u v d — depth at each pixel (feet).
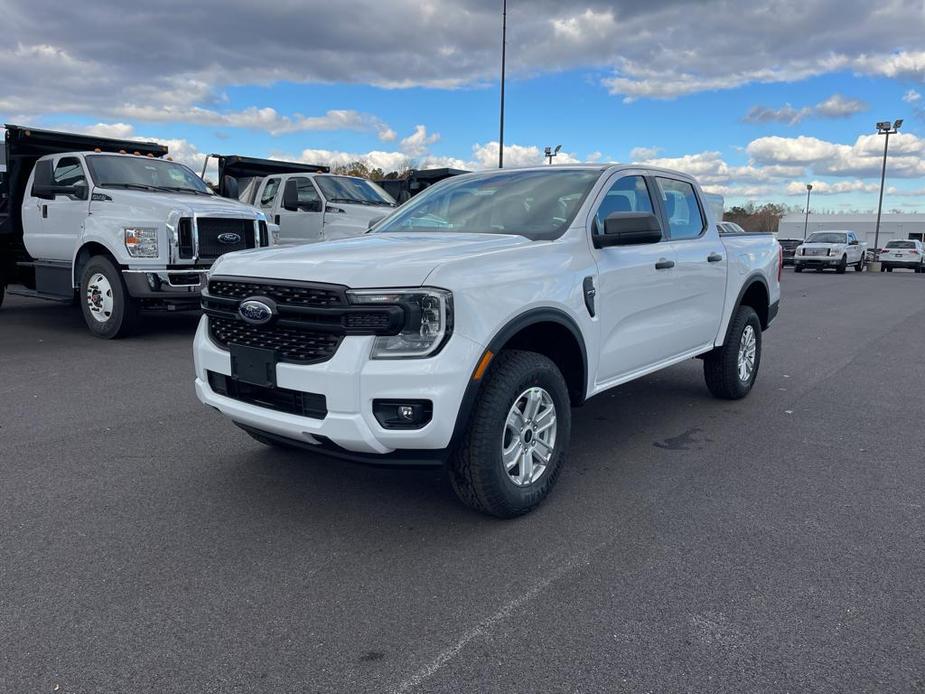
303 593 10.26
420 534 12.21
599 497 13.96
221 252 29.81
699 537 12.20
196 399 20.67
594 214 14.92
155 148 37.11
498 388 11.91
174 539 11.91
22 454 15.88
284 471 15.10
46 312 38.99
